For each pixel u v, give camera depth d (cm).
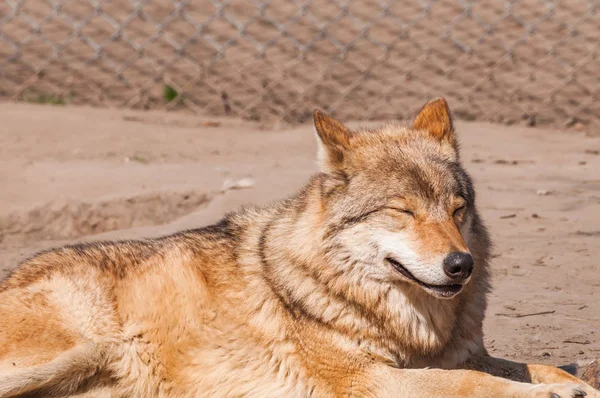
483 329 1658
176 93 3816
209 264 1445
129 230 2359
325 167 1395
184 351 1400
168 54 4041
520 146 3145
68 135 3297
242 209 1565
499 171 2800
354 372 1344
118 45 4128
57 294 1414
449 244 1277
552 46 3869
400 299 1351
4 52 4088
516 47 3906
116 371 1409
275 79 3844
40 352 1368
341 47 3875
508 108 3584
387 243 1322
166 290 1418
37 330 1380
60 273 1440
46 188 2648
